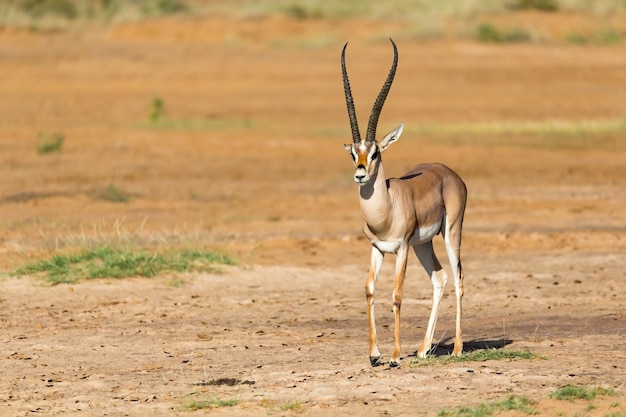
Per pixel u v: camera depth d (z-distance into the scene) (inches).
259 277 1434.5
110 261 1444.4
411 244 954.1
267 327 1142.3
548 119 3228.3
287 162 2561.5
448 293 1342.3
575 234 1732.3
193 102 3326.8
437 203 966.4
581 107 3371.1
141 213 1946.4
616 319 1155.3
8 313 1220.5
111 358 993.5
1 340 1077.1
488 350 970.1
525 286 1370.6
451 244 989.2
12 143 2711.6
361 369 912.9
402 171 2445.9
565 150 2763.3
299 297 1320.1
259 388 854.5
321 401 809.5
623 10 4584.2
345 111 3243.1
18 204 2005.4
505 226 1835.6
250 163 2536.9
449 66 3779.5
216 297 1315.2
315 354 996.6
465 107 3319.4
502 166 2536.9
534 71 3745.1
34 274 1419.8
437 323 1165.7
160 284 1379.2
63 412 799.7
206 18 4320.9
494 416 761.0
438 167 1002.7
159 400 826.8
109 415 788.6
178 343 1053.2
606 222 1878.7
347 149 917.2
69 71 3661.4
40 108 3203.7
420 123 3132.4
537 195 2165.4
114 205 2022.6
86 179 2292.1
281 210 2004.2
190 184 2265.0
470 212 1979.6
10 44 3939.5
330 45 4050.2
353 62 3811.5
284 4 4485.7
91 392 860.0
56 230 1753.2
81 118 3120.1
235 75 3654.0
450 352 1010.7
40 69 3661.4
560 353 968.9
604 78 3720.5
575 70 3774.6
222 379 887.7
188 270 1446.9
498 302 1278.3
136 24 4220.0
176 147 2723.9
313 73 3663.9
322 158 2623.0
